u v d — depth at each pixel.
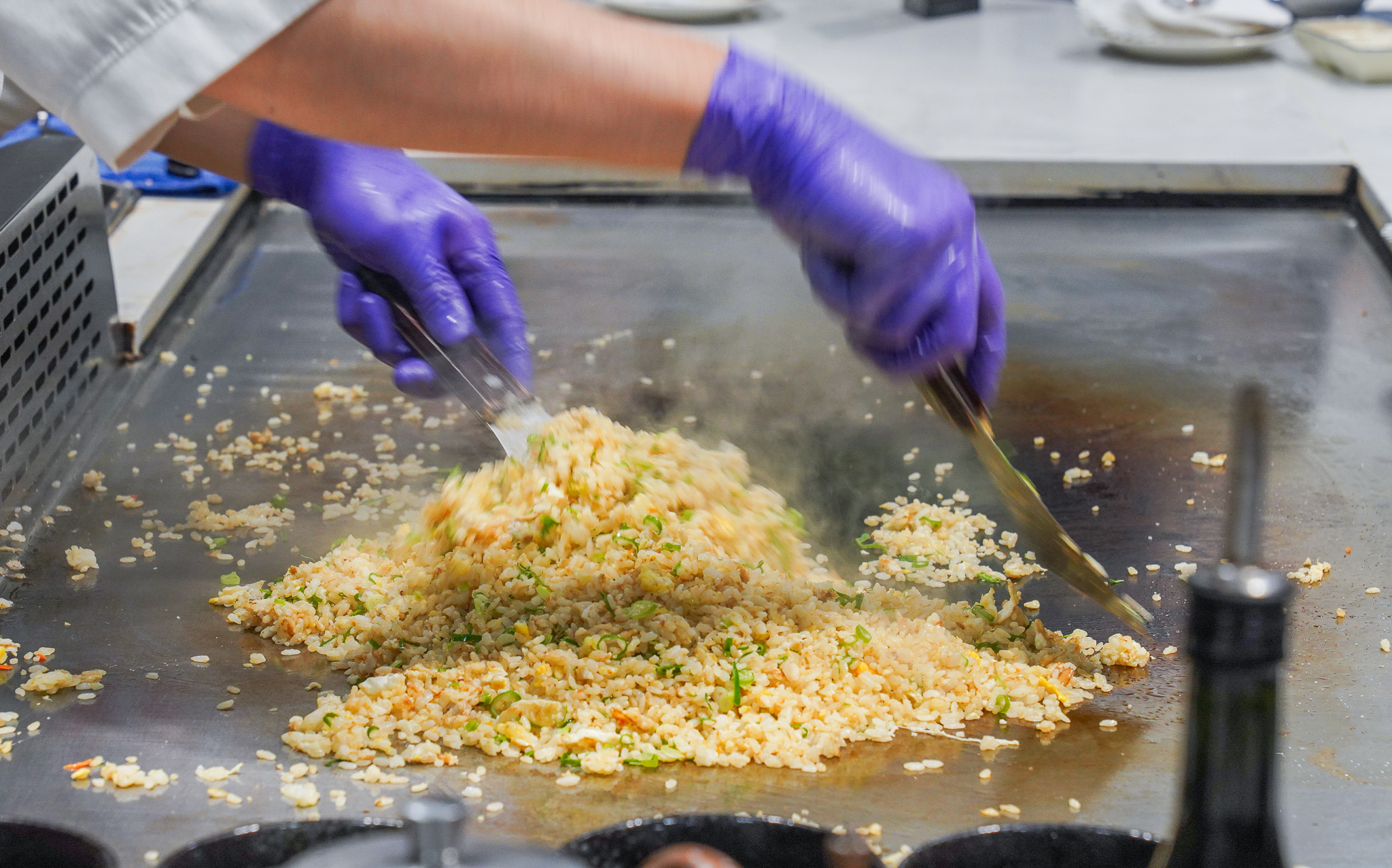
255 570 1.89
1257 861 1.30
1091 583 1.76
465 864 1.27
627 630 1.75
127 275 2.40
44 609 1.82
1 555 1.90
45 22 1.50
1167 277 2.60
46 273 2.07
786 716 1.67
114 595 1.85
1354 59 3.43
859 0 4.30
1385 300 2.50
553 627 1.76
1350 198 2.89
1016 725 1.68
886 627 1.78
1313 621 1.80
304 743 1.64
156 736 1.66
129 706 1.70
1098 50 3.78
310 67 1.53
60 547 1.92
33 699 1.70
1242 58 3.70
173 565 1.90
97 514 1.98
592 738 1.63
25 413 2.02
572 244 2.78
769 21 4.04
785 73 1.65
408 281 1.89
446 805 1.27
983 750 1.65
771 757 1.63
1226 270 2.63
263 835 1.45
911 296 1.68
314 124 1.56
